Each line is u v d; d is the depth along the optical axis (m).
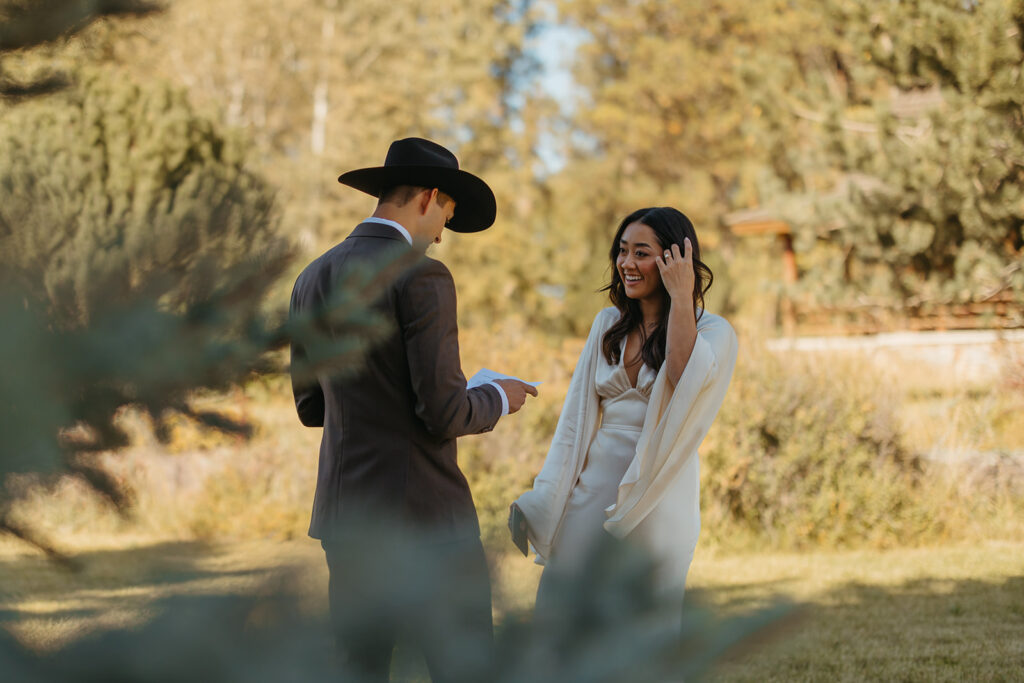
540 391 7.50
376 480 2.16
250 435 0.57
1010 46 10.68
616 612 0.53
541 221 25.92
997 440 7.89
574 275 24.02
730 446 6.92
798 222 13.32
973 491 7.22
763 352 7.62
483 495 6.92
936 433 7.62
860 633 4.48
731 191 28.39
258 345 0.54
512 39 27.03
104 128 7.83
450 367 2.13
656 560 0.55
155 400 0.50
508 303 23.92
